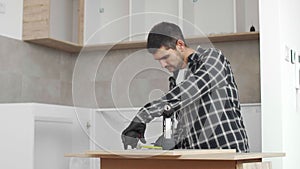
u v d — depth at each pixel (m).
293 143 3.54
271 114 3.21
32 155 3.58
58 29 5.25
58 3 5.27
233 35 4.52
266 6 3.30
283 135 3.19
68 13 5.44
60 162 4.09
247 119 4.30
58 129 4.05
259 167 2.08
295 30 3.91
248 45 4.75
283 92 3.26
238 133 2.38
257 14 4.70
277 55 3.24
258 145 4.23
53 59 5.19
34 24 4.70
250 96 4.70
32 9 4.72
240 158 1.79
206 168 1.90
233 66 4.80
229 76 2.47
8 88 4.50
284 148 3.20
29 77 4.79
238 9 4.79
